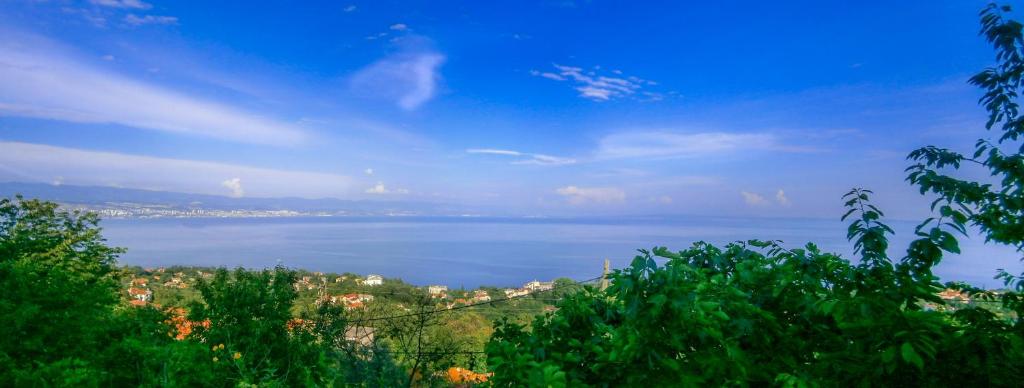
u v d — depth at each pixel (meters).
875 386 2.25
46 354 4.79
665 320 2.39
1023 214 2.72
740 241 3.54
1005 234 2.68
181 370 4.81
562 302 3.23
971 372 2.15
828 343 2.60
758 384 2.66
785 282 2.65
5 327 4.52
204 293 8.40
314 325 10.78
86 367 4.05
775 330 2.61
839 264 2.88
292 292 9.51
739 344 2.64
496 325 3.46
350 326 12.19
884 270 2.78
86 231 17.16
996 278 3.03
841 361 2.29
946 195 2.81
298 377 7.35
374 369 10.12
